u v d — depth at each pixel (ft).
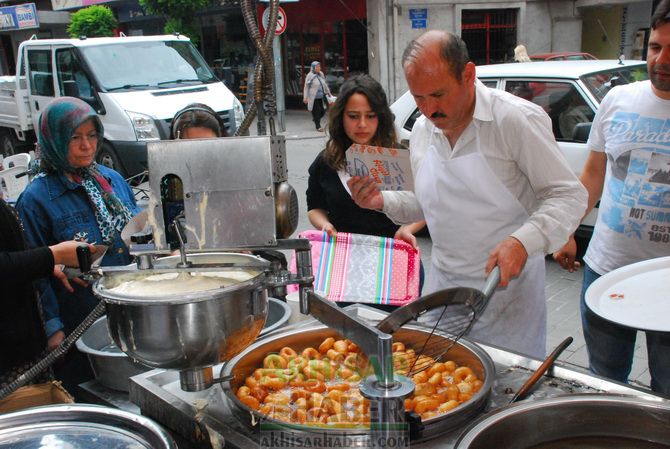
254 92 4.53
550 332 11.76
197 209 3.50
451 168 6.03
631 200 6.61
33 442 3.47
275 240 3.50
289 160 31.14
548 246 5.25
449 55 5.06
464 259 6.31
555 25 49.55
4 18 63.77
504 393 4.30
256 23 4.40
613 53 49.57
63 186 7.25
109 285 3.79
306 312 3.72
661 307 4.67
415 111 16.71
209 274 3.87
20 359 5.93
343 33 49.19
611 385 4.21
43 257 5.49
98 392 5.29
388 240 7.11
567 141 14.49
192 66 27.35
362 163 6.12
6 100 32.12
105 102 24.29
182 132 7.77
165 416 4.44
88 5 58.39
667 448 3.72
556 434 3.83
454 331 4.85
